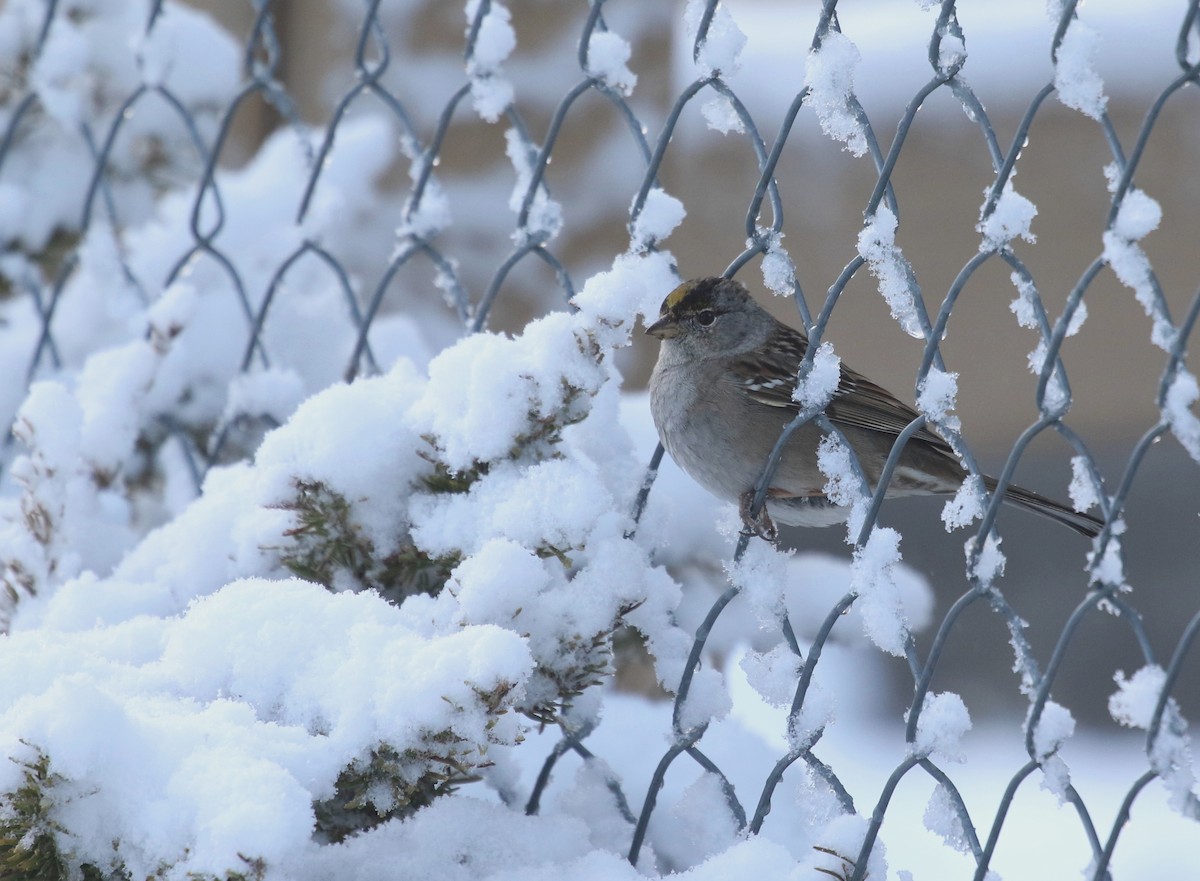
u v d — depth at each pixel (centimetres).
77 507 1146
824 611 1157
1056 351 700
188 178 1670
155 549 1041
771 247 827
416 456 863
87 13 1625
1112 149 685
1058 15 711
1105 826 1709
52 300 1335
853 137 788
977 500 738
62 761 638
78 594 965
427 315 1805
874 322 3262
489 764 753
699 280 1166
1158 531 2881
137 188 1642
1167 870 1548
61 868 657
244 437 1308
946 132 3869
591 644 827
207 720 695
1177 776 654
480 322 1002
